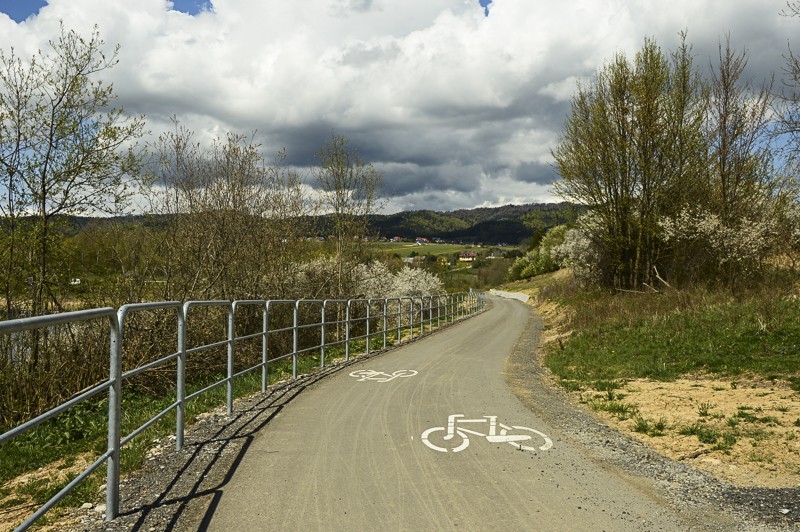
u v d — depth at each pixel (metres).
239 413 7.64
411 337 20.22
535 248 89.56
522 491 4.74
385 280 28.62
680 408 8.13
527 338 21.41
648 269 24.42
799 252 19.83
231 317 7.62
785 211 19.98
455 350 16.58
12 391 7.95
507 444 6.25
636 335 15.05
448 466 5.39
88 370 9.34
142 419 7.38
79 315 3.52
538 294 52.19
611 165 24.48
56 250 9.97
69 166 9.98
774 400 8.20
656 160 23.80
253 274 14.88
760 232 19.55
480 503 4.45
